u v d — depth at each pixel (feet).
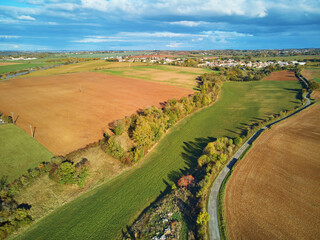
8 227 94.53
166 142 184.34
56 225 101.65
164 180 134.00
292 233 87.40
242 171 131.64
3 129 183.32
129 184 130.82
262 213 98.37
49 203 113.60
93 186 129.08
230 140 164.25
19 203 108.47
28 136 173.27
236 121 225.56
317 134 177.88
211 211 101.45
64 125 196.34
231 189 115.65
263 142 167.63
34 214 106.52
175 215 102.12
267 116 233.55
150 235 91.76
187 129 210.38
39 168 129.39
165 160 156.46
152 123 179.01
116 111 235.40
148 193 122.93
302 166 134.82
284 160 141.90
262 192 112.57
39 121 203.10
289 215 96.84
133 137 167.73
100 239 94.12
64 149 157.28
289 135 177.88
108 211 109.91
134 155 151.43
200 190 115.03
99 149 158.30
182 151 168.66
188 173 138.92
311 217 95.45
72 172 124.77
